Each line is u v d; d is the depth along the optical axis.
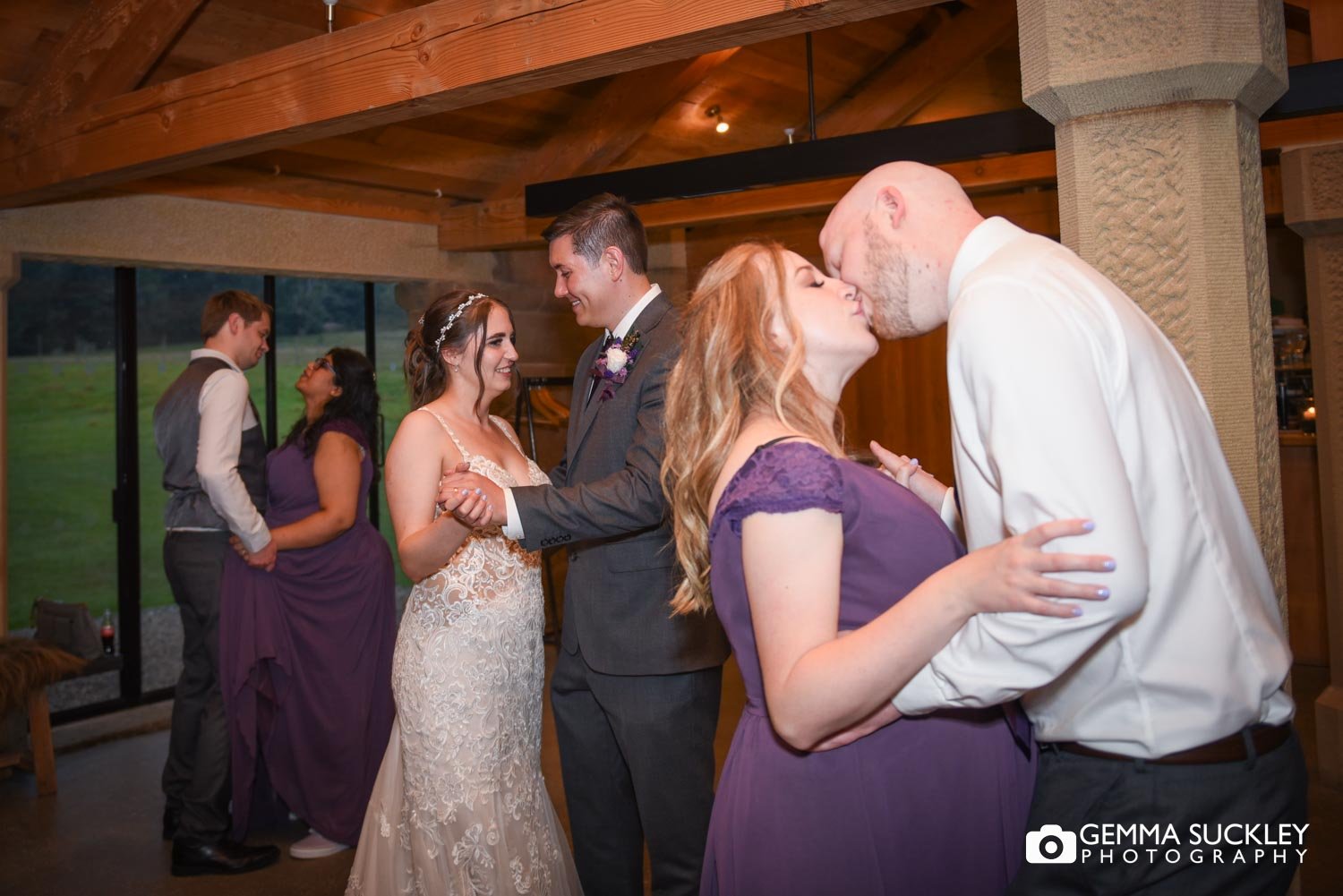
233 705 3.27
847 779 1.30
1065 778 1.28
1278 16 1.69
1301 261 6.00
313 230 5.09
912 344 6.00
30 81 3.56
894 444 6.08
